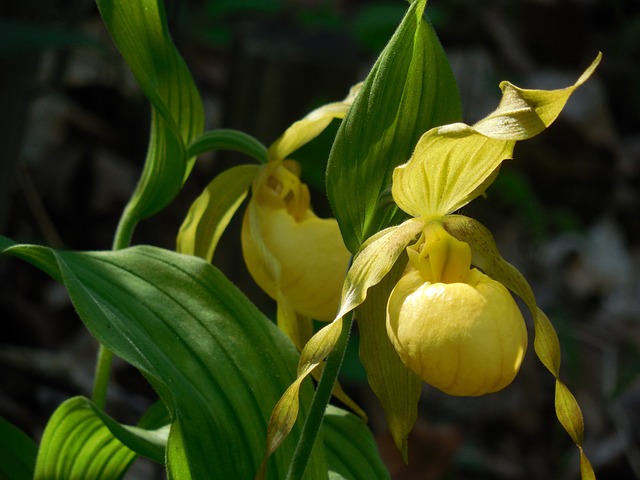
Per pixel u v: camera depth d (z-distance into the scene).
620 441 0.85
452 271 0.48
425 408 0.86
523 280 0.48
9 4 0.62
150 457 0.50
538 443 0.85
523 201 0.90
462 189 0.47
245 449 0.48
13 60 0.62
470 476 0.79
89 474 0.52
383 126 0.46
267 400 0.49
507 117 0.44
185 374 0.48
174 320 0.48
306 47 0.71
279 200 0.53
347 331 0.47
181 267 0.49
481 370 0.46
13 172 0.64
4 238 0.49
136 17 0.49
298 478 0.47
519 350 0.46
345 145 0.46
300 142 0.52
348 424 0.52
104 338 0.46
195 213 0.54
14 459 0.52
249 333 0.49
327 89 0.71
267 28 0.73
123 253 0.49
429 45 0.46
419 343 0.46
